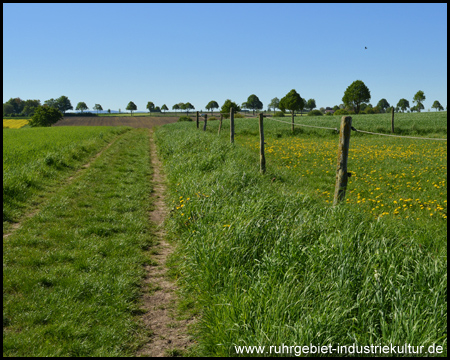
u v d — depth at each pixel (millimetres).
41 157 14484
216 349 3682
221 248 5289
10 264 5633
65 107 184375
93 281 5184
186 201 7945
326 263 4512
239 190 8781
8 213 7988
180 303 4812
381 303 3676
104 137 28688
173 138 20734
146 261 6152
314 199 8070
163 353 3811
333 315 3537
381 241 4953
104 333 4051
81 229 7297
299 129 35406
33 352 3658
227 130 38406
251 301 3992
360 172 13820
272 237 5598
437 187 10992
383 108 174375
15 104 184000
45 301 4594
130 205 9273
